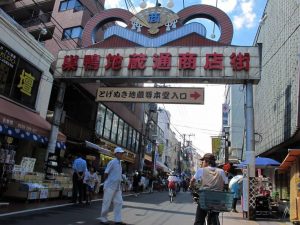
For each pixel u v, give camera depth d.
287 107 14.84
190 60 15.52
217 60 15.28
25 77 15.62
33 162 13.05
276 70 17.88
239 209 17.25
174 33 16.48
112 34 17.25
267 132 20.31
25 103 15.73
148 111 41.44
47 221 8.16
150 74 15.83
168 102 15.77
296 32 13.49
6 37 13.99
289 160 12.38
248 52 15.22
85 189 13.22
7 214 8.42
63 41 26.56
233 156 36.41
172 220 10.63
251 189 13.36
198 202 6.40
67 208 11.01
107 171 8.66
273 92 18.64
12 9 31.52
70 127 20.61
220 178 6.37
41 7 30.81
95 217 9.62
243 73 14.98
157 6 17.22
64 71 16.86
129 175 26.83
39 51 16.52
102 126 26.30
